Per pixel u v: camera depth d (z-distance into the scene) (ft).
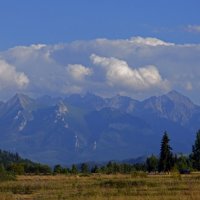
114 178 602.85
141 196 303.68
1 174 645.10
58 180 592.19
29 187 431.84
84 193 343.05
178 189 366.84
